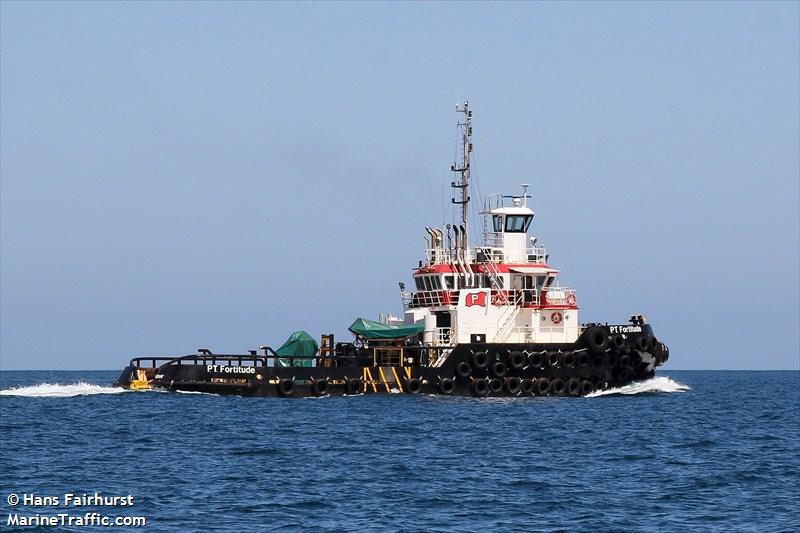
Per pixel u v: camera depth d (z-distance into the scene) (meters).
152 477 173.75
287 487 165.12
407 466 185.88
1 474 176.88
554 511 150.25
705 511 151.12
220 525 140.00
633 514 148.88
